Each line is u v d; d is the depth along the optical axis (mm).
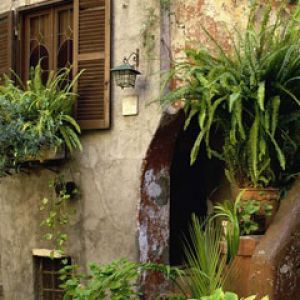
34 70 6164
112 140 5895
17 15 6688
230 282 4746
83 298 4531
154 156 5770
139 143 5727
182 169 6723
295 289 4773
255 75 4750
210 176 6746
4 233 6809
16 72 6660
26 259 6570
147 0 5746
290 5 5746
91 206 6004
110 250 5840
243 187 5109
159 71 5590
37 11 6613
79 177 6098
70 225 6160
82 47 6070
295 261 4805
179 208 6680
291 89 4895
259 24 5699
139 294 5145
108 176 5902
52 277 6445
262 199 5012
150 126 5652
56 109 5824
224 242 4891
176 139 5965
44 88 5938
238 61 4930
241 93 4742
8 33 6676
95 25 6016
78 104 6043
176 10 5750
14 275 6695
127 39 5844
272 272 4605
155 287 5754
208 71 4973
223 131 5473
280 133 4984
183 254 6621
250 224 4957
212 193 6539
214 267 4406
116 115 5879
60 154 5938
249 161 4918
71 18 6367
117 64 5883
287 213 4922
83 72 6035
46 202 6031
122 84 5590
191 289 4543
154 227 5852
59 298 6375
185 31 5738
